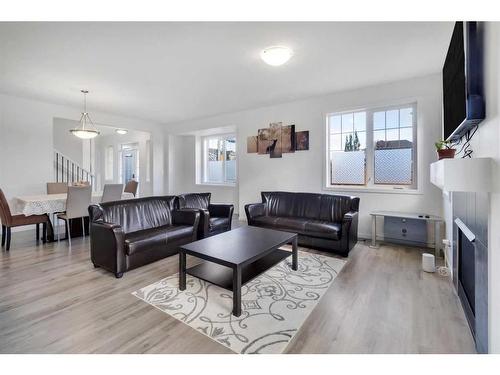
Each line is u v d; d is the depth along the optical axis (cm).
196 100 478
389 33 245
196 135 728
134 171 876
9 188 453
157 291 233
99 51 282
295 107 483
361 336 169
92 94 441
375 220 368
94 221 286
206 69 333
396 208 386
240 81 378
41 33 245
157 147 708
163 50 280
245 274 228
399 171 395
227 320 188
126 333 172
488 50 144
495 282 132
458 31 179
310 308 205
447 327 178
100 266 279
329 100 443
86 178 719
